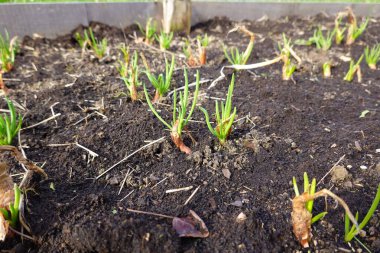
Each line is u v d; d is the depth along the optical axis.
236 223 0.28
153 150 0.37
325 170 0.34
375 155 0.36
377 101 0.49
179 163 0.35
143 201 0.30
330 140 0.39
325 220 0.29
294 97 0.49
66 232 0.27
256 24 0.90
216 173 0.34
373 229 0.28
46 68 0.59
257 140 0.38
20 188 0.30
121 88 0.50
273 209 0.30
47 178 0.33
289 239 0.27
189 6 0.80
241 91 0.50
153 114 0.42
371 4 0.97
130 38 0.78
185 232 0.27
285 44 0.56
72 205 0.30
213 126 0.40
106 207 0.30
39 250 0.26
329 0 1.07
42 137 0.39
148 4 0.84
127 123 0.41
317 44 0.70
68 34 0.77
